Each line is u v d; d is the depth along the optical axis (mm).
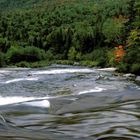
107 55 54375
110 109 13156
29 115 12102
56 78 30906
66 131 9922
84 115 12141
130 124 10766
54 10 136125
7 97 20219
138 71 36375
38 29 109125
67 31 91562
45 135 9023
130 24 57562
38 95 21016
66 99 16000
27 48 70812
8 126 9969
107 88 23266
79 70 43312
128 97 15875
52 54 87688
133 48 43594
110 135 9508
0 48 87250
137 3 51469
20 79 30422
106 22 83938
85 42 84000
